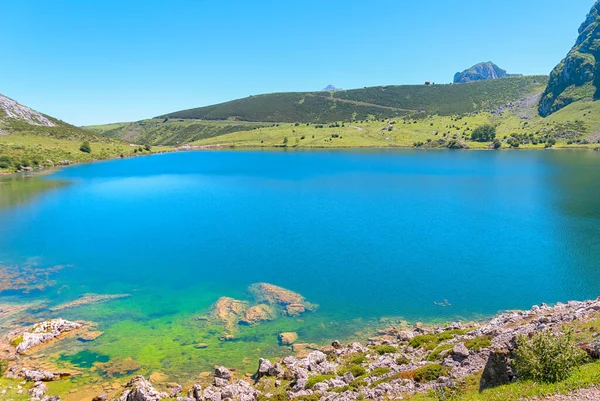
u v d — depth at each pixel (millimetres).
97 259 65938
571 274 56844
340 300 50250
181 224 87750
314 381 30250
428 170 177250
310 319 45594
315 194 122812
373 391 26062
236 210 101375
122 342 40656
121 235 79625
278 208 103312
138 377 33375
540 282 54438
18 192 129375
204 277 58125
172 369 35875
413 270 59625
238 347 39906
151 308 48469
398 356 33625
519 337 21953
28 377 33844
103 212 100000
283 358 36781
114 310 47938
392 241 73812
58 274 59375
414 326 43656
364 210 99375
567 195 112938
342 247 70938
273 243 73750
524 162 196500
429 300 49844
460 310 47125
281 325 44312
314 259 65125
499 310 46969
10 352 37844
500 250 67625
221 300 49938
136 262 64500
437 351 31234
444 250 68188
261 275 58688
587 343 22906
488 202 106125
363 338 41344
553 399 18047
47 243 74562
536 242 71375
